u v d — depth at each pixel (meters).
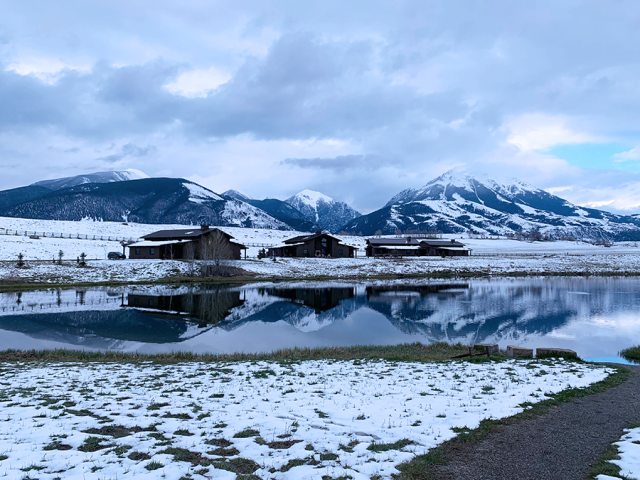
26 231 117.81
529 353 21.22
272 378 16.28
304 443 9.11
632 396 13.02
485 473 7.74
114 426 10.29
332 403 12.38
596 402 12.30
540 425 10.29
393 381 15.48
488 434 9.68
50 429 9.88
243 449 8.84
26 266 69.56
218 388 14.59
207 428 10.14
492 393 13.39
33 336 30.41
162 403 12.52
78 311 41.47
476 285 67.75
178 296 53.66
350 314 40.84
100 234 134.88
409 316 39.62
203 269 75.50
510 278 80.88
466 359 20.64
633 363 22.12
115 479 7.22
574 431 9.90
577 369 17.38
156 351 25.67
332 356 22.55
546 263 101.19
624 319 37.56
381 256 117.69
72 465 7.80
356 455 8.45
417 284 70.00
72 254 88.56
